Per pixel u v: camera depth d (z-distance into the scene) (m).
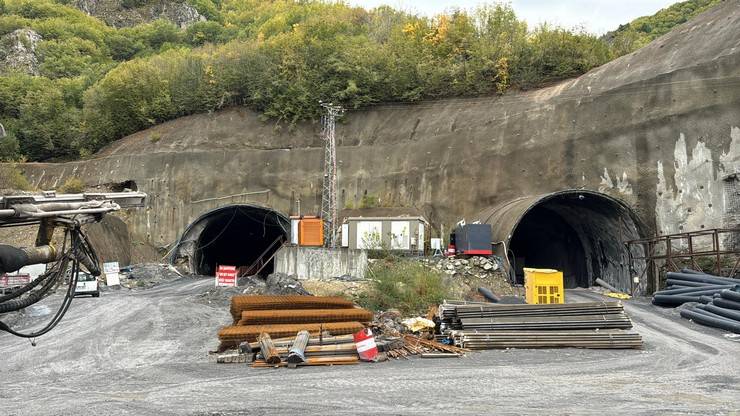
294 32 65.00
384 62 55.84
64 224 7.83
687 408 9.89
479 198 44.75
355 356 15.48
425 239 41.69
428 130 50.53
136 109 62.91
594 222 38.97
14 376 13.91
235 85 59.22
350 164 50.34
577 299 30.53
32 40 97.50
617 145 38.53
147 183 54.28
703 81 35.00
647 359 15.40
